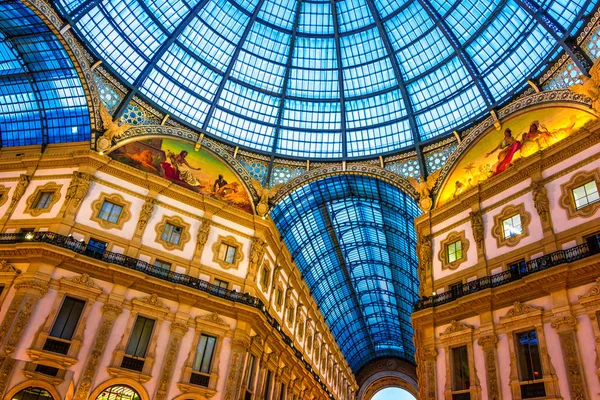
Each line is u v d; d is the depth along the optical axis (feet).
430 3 93.40
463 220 83.46
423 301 80.18
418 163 101.76
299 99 111.24
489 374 64.64
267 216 105.70
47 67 91.04
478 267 75.66
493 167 84.74
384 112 109.81
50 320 72.28
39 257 74.74
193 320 84.07
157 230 89.86
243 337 86.53
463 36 93.45
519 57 86.89
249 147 110.32
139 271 80.89
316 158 111.96
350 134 112.88
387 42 102.32
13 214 83.71
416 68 103.35
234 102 109.70
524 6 80.69
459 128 96.12
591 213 63.77
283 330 114.93
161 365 78.07
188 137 103.81
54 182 86.99
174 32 96.68
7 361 67.05
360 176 114.21
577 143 69.10
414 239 133.69
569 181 68.49
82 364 72.28
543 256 65.51
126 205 88.43
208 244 94.48
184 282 85.81
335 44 106.73
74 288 75.87
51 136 97.55
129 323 78.38
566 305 59.52
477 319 70.85
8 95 96.32
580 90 72.02
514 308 65.51
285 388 113.80
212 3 98.27
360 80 109.50
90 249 80.18
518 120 84.28
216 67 105.40
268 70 109.29
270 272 107.55
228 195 102.99
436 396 70.59
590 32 73.36
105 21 87.81
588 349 55.67
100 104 91.04
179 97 103.35
